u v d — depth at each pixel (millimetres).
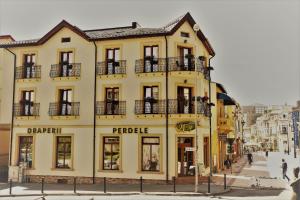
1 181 24422
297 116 64188
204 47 27031
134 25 27906
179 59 23375
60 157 24516
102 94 24062
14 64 25953
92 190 20094
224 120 30938
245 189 20531
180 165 22922
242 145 67250
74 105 24359
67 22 24906
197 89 23797
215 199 17062
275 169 34188
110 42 24328
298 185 9938
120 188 20734
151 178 22453
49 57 25406
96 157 23641
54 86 24984
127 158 23062
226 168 34469
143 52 23656
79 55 24797
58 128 24531
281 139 86750
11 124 25406
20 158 25250
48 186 22047
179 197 17781
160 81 23062
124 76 23703
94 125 23875
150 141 23016
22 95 25828
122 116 23344
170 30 22891
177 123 22500
